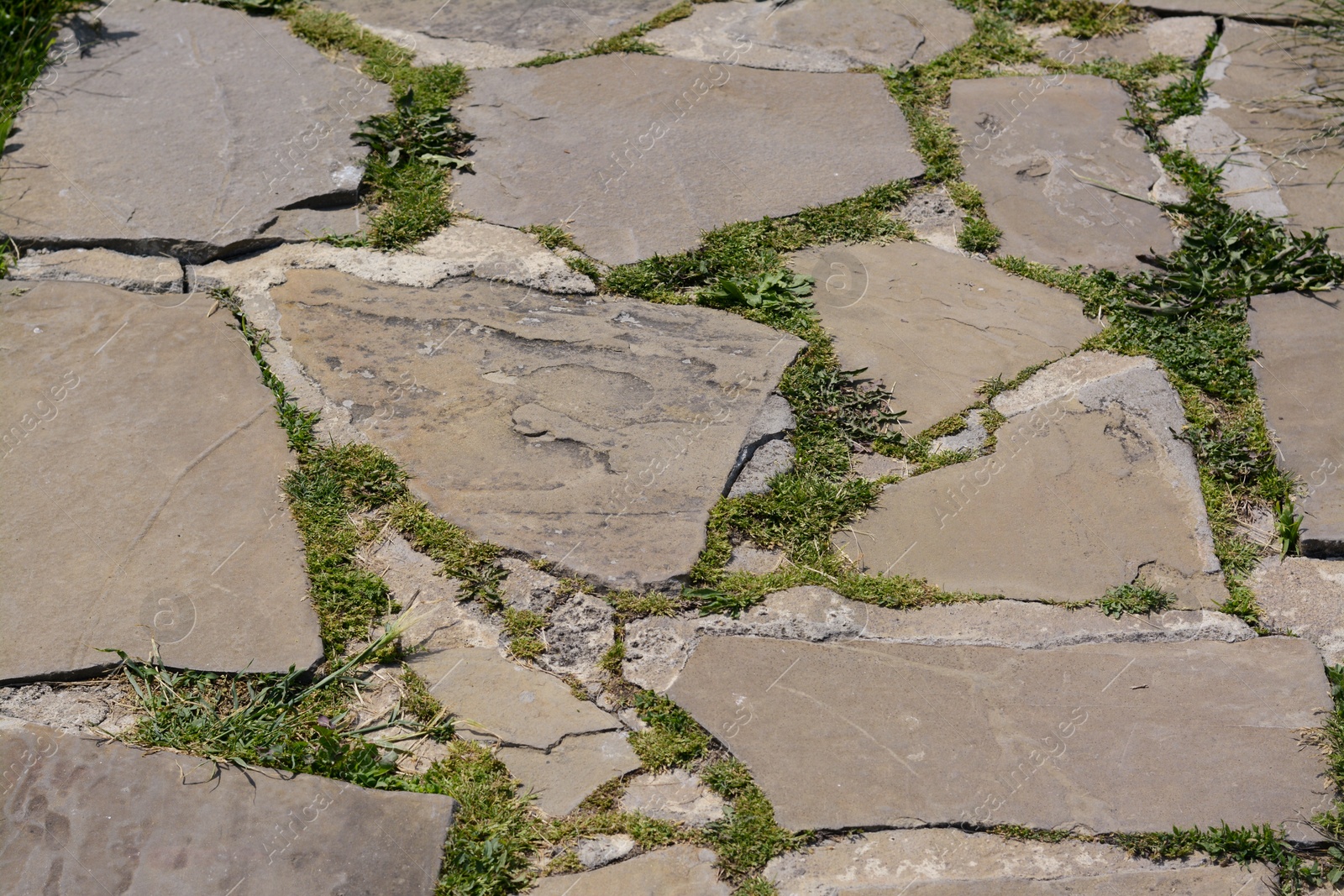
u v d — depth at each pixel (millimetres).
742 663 2910
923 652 2957
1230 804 2678
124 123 4570
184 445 3334
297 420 3432
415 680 2836
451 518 3191
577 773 2674
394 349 3715
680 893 2488
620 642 2939
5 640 2816
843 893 2504
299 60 5031
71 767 2607
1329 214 4395
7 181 4234
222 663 2812
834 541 3230
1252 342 3855
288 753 2652
